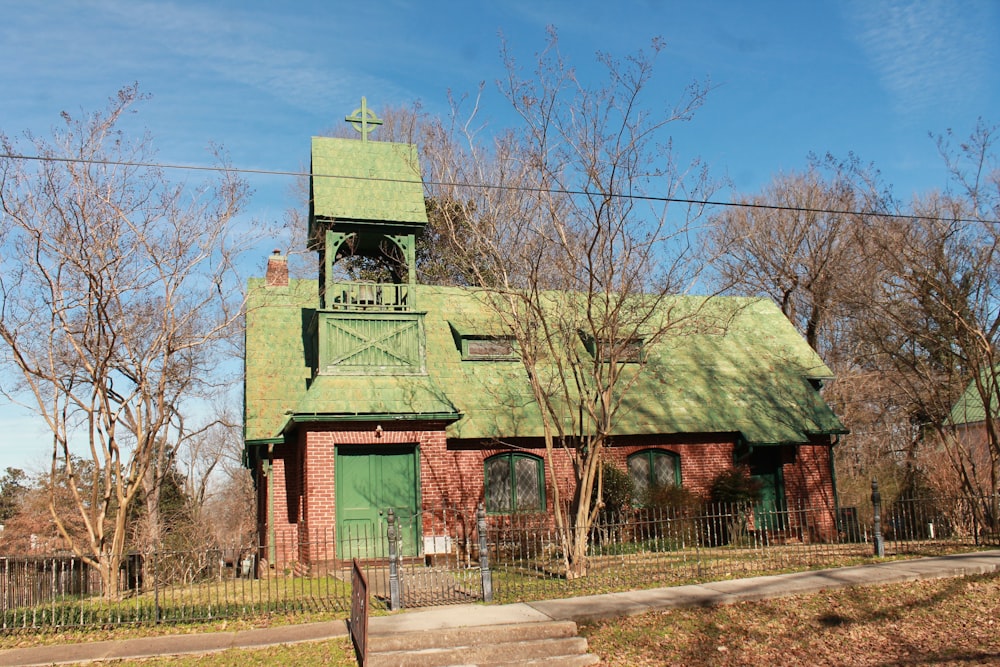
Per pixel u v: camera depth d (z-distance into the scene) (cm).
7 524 3950
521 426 2227
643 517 2138
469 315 2458
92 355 1881
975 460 2753
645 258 1803
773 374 2683
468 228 1950
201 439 4678
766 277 3953
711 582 1509
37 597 1435
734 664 1159
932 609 1362
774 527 2336
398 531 1445
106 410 1734
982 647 1212
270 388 2152
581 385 1911
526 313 1819
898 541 2016
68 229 1711
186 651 1211
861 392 3866
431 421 2019
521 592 1464
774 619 1312
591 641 1223
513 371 2367
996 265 2203
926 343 2355
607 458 2339
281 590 1617
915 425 3531
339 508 1955
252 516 4506
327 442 1939
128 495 1728
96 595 1684
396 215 2100
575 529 1620
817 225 3844
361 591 1191
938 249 2175
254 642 1240
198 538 2872
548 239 1753
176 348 1869
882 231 2334
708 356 2689
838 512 2509
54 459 1702
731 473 2380
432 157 1902
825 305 3559
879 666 1146
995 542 1927
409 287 2131
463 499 2175
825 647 1214
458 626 1213
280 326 2319
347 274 3131
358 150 2202
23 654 1214
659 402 2445
